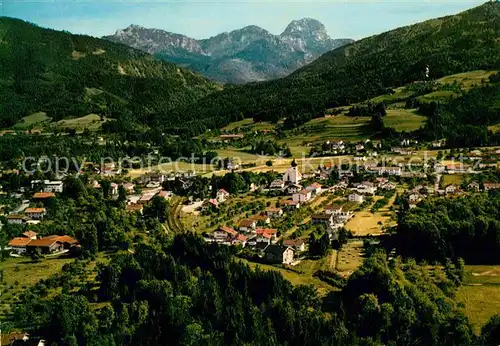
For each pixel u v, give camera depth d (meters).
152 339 144.50
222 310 150.88
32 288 173.38
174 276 171.25
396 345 137.25
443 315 148.75
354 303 155.00
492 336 137.25
